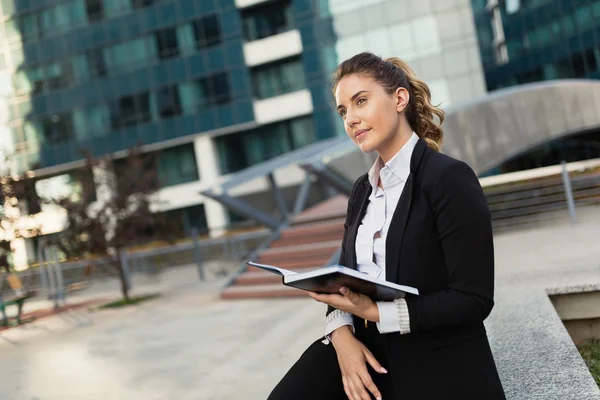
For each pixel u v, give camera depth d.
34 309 13.22
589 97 12.76
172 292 12.11
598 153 26.23
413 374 1.30
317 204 13.88
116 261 11.71
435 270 1.31
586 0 26.03
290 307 7.78
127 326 8.52
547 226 10.73
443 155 1.35
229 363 5.20
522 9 29.62
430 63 25.98
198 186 29.00
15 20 30.86
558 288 4.18
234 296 9.49
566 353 2.65
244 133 29.30
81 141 30.22
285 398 1.49
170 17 28.72
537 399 2.16
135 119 29.47
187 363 5.50
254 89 28.58
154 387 4.80
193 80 28.66
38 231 10.93
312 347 1.60
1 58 31.19
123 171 11.93
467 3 25.58
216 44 28.27
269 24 28.50
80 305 12.42
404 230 1.33
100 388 5.05
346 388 1.43
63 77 30.38
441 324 1.23
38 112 30.83
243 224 15.81
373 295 1.26
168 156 29.86
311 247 9.84
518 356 2.73
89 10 29.83
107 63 29.73
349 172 11.10
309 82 27.36
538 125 12.62
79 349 7.22
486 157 12.21
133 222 11.68
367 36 26.67
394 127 1.41
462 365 1.29
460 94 25.67
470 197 1.24
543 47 28.81
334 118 27.14
